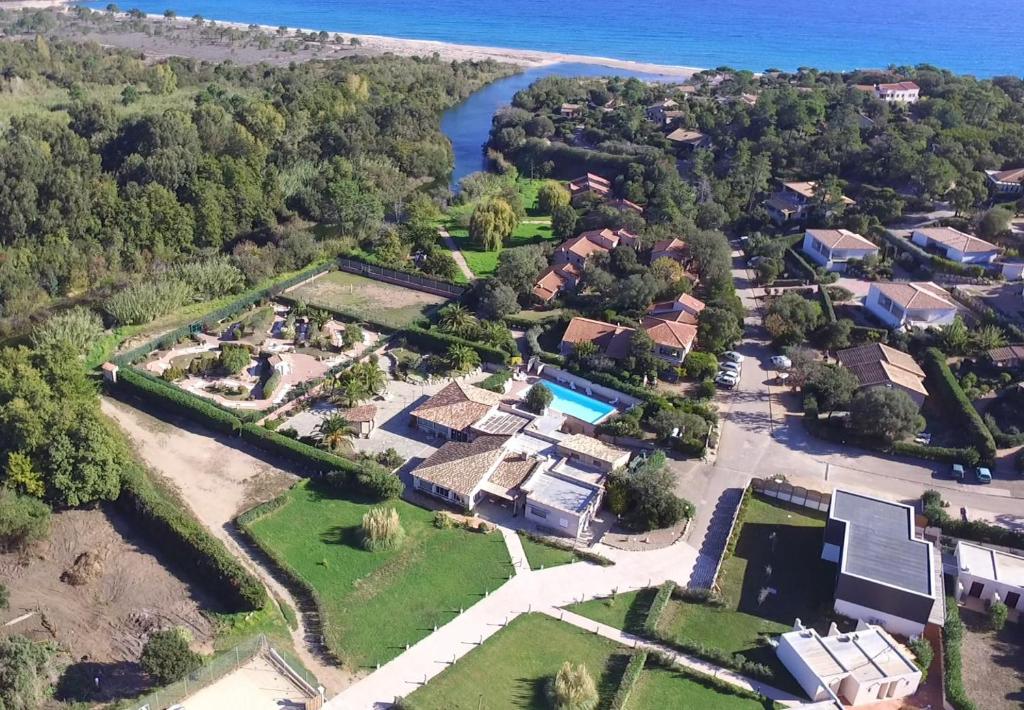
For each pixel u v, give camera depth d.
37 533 78.94
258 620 71.25
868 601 72.94
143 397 107.75
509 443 94.56
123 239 145.62
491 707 63.19
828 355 119.81
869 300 131.12
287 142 184.50
